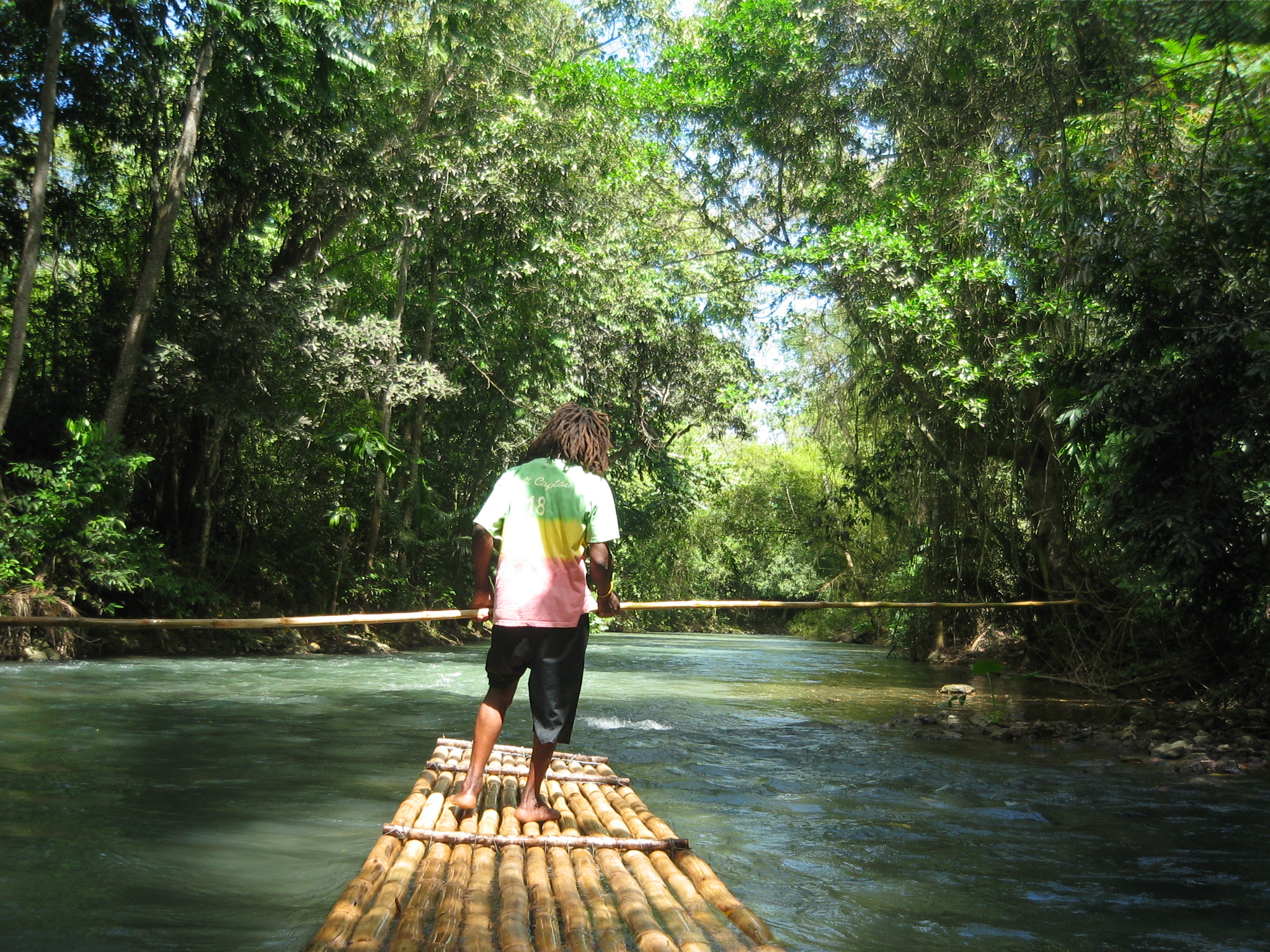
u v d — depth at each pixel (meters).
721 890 2.60
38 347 14.82
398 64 16.31
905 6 13.66
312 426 15.54
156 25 13.48
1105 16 8.23
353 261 18.72
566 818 3.36
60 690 8.05
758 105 16.28
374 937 2.10
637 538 24.86
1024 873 3.32
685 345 20.45
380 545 18.75
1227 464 7.37
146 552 13.34
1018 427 12.25
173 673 10.14
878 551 20.45
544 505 3.41
